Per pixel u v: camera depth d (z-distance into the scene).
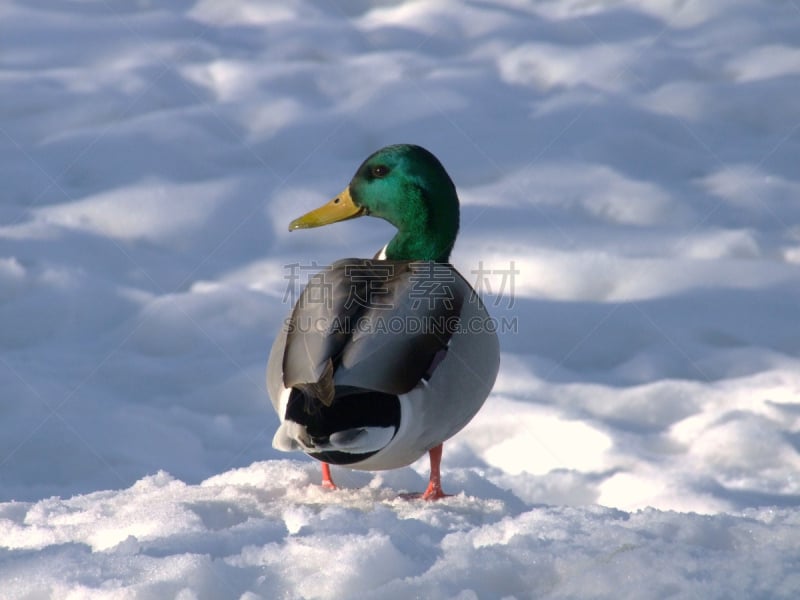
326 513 5.64
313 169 15.78
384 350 6.11
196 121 17.02
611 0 22.39
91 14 20.94
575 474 8.33
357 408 5.93
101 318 11.40
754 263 13.11
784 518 5.74
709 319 11.71
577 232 13.91
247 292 11.99
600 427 9.20
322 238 13.73
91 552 5.11
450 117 17.59
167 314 11.45
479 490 7.17
